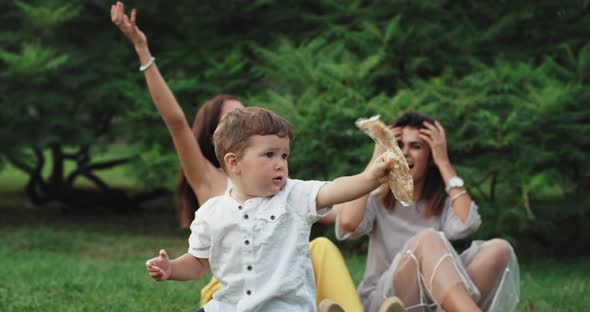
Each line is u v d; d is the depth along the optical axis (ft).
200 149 14.69
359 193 9.71
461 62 32.40
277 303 10.09
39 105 34.58
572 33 32.37
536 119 27.58
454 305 12.57
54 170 43.57
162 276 10.21
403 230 14.76
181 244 34.12
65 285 20.77
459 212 14.38
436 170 14.96
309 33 34.65
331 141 28.91
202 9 34.91
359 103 28.89
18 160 39.22
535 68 31.58
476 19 33.60
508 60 31.58
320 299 12.57
